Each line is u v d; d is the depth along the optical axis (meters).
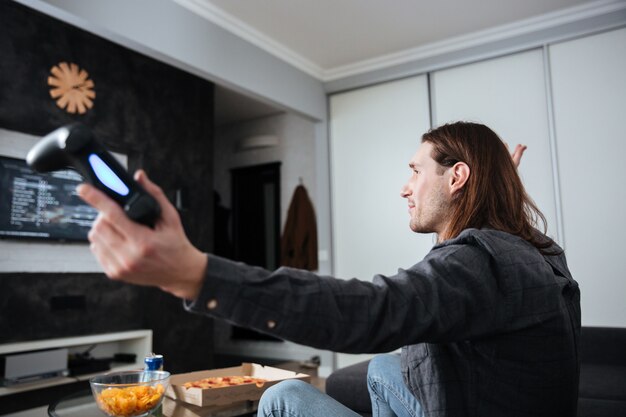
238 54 3.71
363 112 4.48
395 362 1.36
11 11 3.26
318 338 0.61
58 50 3.53
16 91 3.26
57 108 3.49
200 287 0.55
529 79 3.75
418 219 0.97
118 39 2.93
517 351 0.75
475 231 0.78
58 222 3.47
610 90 3.44
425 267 0.70
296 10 3.55
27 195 3.30
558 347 0.76
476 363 0.76
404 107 4.29
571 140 3.54
